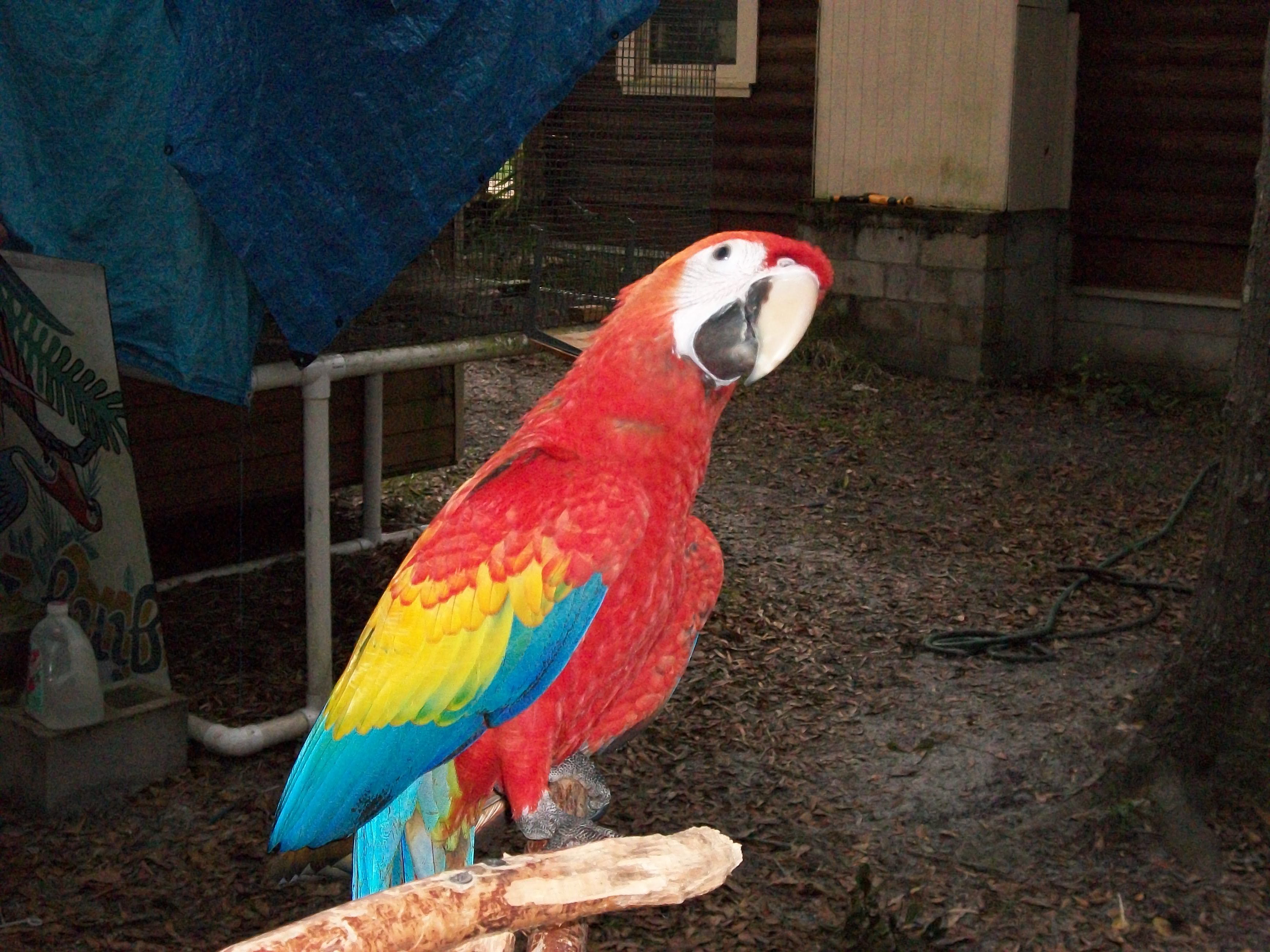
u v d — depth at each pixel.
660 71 4.48
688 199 4.55
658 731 3.98
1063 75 7.05
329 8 3.21
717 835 1.56
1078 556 5.07
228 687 4.09
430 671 1.92
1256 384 3.41
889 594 4.78
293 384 3.67
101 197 3.39
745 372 1.83
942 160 7.10
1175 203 6.95
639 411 1.89
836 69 7.41
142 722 3.66
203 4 3.16
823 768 3.83
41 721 3.57
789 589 4.80
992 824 3.60
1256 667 3.50
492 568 1.90
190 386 3.44
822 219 7.49
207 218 3.36
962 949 3.21
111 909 3.28
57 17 3.30
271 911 3.29
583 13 3.52
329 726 1.98
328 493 3.95
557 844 1.92
